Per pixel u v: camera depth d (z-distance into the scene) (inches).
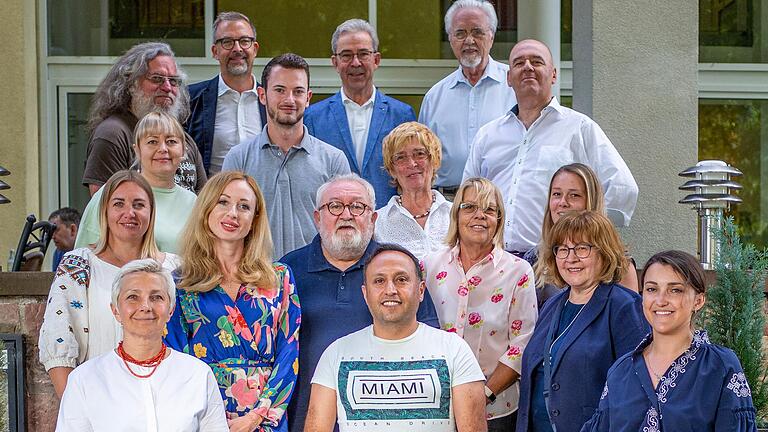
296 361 192.9
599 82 282.4
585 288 191.2
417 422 179.9
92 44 353.4
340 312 199.2
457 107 279.4
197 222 194.1
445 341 183.6
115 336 197.2
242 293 193.8
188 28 354.3
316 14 355.3
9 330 222.7
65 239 294.7
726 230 219.8
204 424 178.9
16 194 337.4
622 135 283.3
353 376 181.6
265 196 238.2
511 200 242.4
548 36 336.8
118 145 247.4
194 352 190.2
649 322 169.8
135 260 185.3
